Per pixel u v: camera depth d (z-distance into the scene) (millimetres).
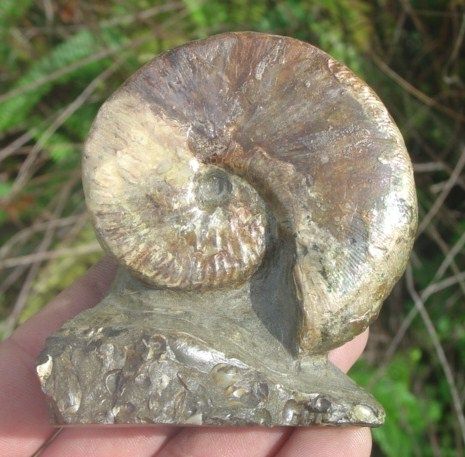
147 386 133
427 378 256
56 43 283
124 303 147
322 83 136
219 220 141
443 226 265
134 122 138
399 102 261
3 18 266
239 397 134
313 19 257
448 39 257
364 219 134
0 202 265
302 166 136
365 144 135
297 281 137
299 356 141
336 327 137
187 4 256
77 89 274
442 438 245
